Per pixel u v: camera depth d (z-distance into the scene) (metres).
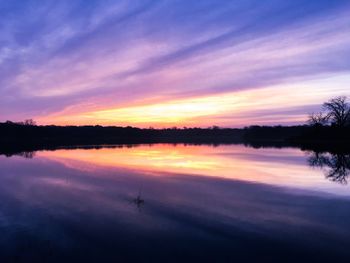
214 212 15.41
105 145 88.00
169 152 59.50
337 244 11.58
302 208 16.38
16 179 24.55
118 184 22.53
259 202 17.53
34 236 12.08
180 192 19.88
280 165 35.72
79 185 22.06
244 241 11.80
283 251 10.99
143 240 11.79
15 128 131.12
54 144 90.38
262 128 169.75
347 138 95.31
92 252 10.74
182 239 11.94
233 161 40.50
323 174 28.53
